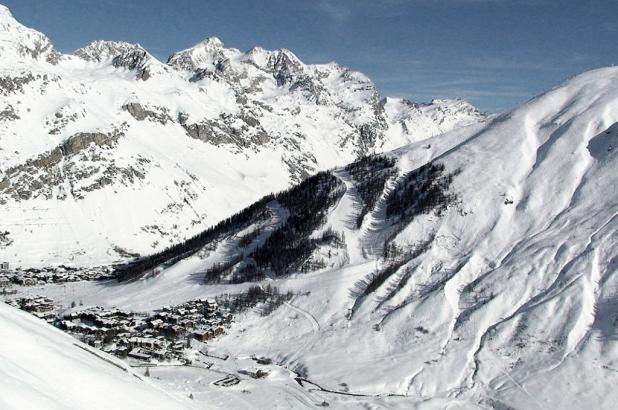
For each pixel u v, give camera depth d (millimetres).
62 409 41156
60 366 50688
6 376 41344
